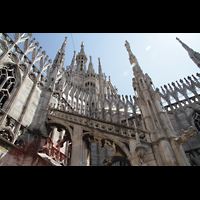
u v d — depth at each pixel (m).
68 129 13.06
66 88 23.81
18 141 11.95
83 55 53.97
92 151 18.28
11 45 14.75
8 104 12.55
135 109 22.97
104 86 41.44
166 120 11.93
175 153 9.99
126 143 11.48
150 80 15.65
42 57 19.05
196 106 20.69
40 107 15.42
